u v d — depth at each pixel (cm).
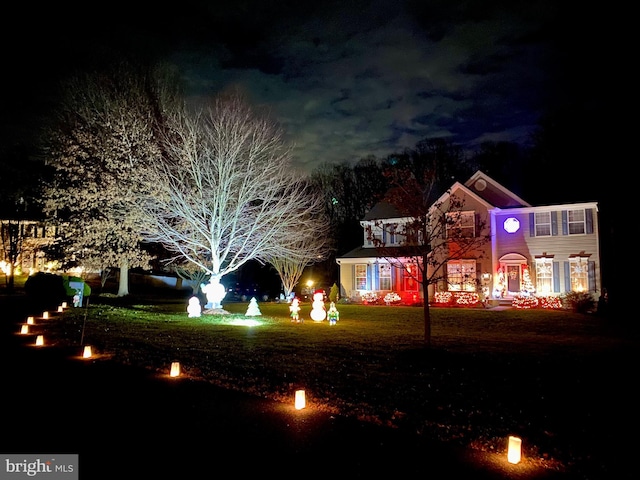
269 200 2283
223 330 1588
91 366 1034
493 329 1745
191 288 4306
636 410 727
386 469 527
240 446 589
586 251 2642
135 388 856
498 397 789
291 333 1529
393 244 3186
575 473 521
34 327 1587
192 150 2211
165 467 528
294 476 508
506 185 3150
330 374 946
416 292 2986
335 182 4938
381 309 2616
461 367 1012
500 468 532
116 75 2692
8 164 3572
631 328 1786
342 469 526
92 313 2014
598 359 1109
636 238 2542
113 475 507
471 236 1279
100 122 2692
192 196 2205
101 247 2814
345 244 4700
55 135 2769
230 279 4259
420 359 1085
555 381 896
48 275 2541
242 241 2334
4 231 3853
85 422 675
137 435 625
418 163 4562
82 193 2711
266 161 2272
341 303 3125
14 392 829
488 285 2791
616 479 507
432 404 750
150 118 2647
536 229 2781
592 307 2431
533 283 2764
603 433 633
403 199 1198
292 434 629
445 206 2866
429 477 509
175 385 877
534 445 592
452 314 2302
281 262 3312
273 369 989
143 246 3175
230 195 2228
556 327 1817
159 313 2161
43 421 679
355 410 721
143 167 2506
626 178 2691
